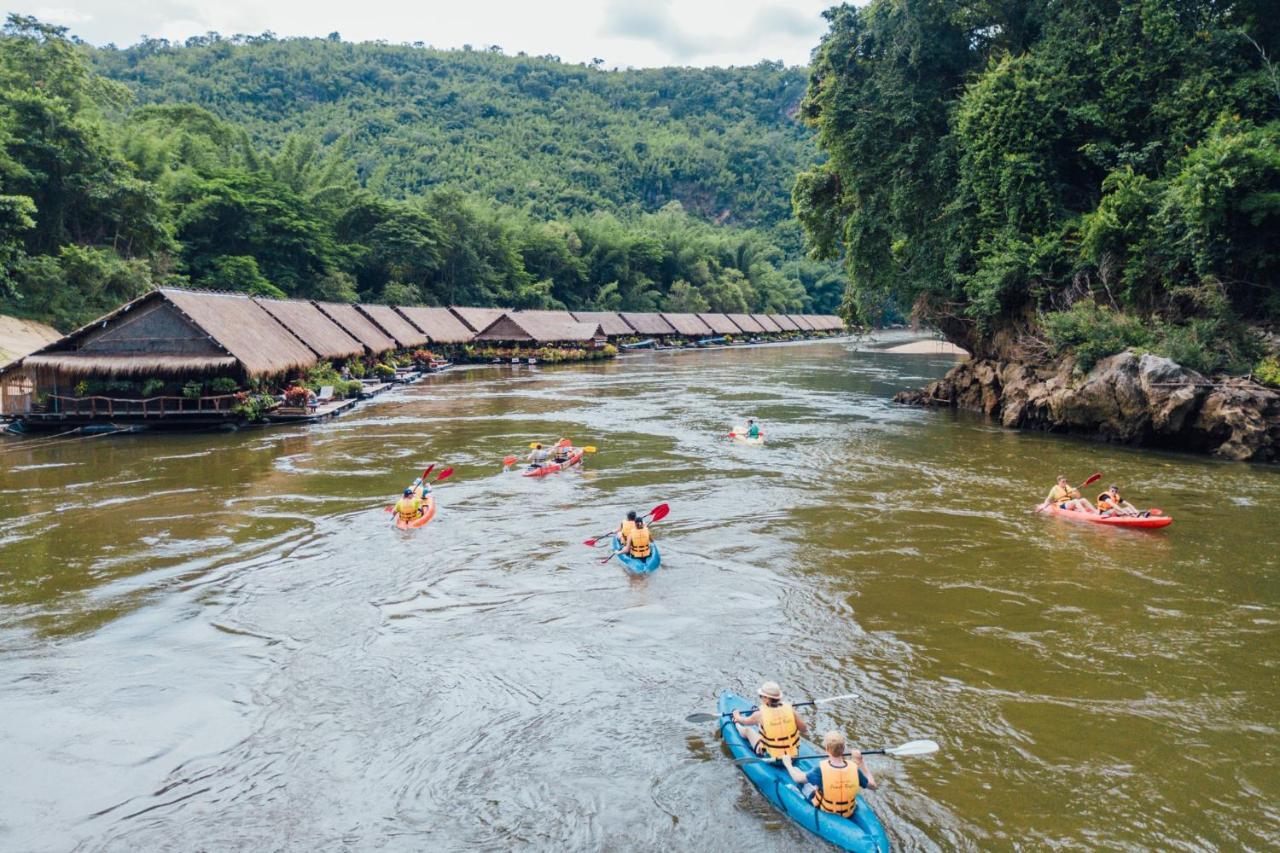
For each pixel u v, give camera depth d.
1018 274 34.88
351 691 11.63
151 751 10.08
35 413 31.39
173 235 62.34
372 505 21.39
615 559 17.23
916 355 88.44
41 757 9.90
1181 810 8.97
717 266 147.12
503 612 14.54
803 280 176.25
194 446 29.12
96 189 52.06
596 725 10.83
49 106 50.50
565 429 34.22
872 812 8.58
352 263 84.81
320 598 15.05
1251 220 28.69
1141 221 31.39
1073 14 36.69
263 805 9.09
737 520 20.38
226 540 18.22
